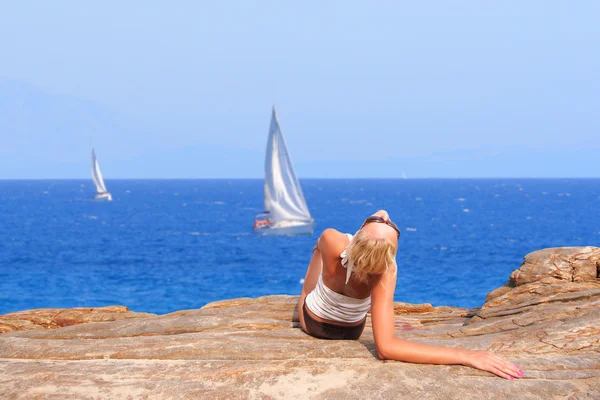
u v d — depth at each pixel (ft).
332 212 320.09
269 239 169.48
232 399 13.50
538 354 16.40
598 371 14.83
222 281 91.45
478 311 24.86
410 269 103.96
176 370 15.01
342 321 17.54
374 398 13.39
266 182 187.11
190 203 428.97
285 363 15.21
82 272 100.22
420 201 442.91
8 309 67.67
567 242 153.58
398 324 22.62
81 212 308.60
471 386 13.92
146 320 21.86
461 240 159.53
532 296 22.77
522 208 335.26
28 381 14.57
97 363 15.88
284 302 24.94
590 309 19.48
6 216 269.85
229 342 17.21
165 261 117.29
